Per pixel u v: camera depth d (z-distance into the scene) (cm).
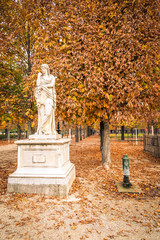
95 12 818
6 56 1089
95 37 782
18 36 1158
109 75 707
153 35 800
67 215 373
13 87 1159
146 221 355
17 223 338
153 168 841
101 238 297
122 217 371
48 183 488
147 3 849
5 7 1092
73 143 2361
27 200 446
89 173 750
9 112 1123
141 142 2380
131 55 768
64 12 876
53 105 568
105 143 896
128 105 712
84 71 737
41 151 526
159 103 830
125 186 566
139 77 747
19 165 529
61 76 771
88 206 421
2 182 612
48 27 853
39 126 570
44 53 843
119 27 832
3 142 2745
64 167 552
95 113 788
